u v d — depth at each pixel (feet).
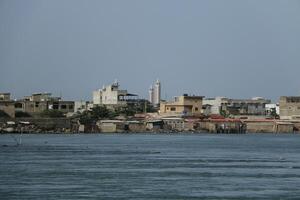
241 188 314.35
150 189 309.83
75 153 529.45
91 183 328.08
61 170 384.68
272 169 398.83
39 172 373.61
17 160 453.17
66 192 299.79
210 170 391.04
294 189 311.68
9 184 322.96
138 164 427.33
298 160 473.26
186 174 368.27
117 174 366.22
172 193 298.97
